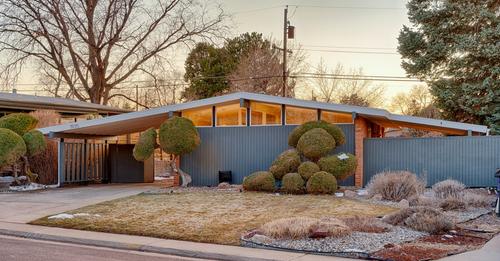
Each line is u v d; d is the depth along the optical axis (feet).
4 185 59.98
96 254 27.86
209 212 40.04
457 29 82.53
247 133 63.57
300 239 29.68
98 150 74.84
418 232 31.65
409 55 86.99
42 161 68.54
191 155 65.67
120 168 76.38
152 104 149.07
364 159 62.54
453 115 83.61
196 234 32.48
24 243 31.22
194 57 154.92
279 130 62.08
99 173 74.90
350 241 29.04
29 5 101.30
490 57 76.18
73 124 63.98
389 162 61.77
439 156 60.44
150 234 32.91
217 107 65.05
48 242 31.78
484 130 60.23
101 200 48.91
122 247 30.07
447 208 41.65
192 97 152.15
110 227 35.14
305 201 45.39
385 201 45.47
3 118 64.39
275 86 141.28
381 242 28.81
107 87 115.14
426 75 85.61
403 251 26.76
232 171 63.93
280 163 54.39
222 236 31.81
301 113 61.67
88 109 93.04
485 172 59.11
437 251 26.91
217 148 64.80
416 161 61.05
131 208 42.68
